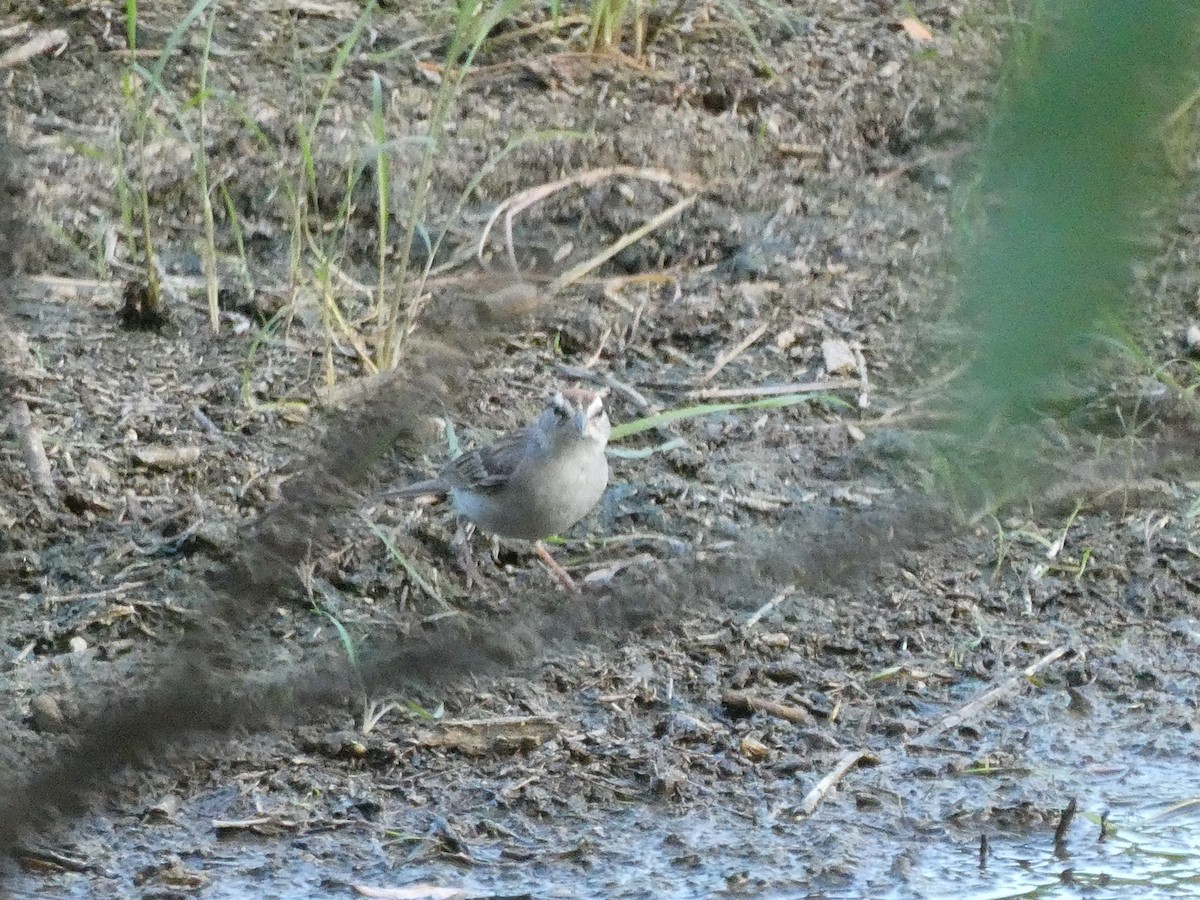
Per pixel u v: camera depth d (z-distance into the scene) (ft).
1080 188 5.43
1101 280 5.52
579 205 46.83
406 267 43.09
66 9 51.57
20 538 35.60
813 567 7.66
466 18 43.86
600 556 36.96
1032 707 33.37
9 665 32.12
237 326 42.96
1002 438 6.55
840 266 45.68
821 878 28.25
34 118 47.34
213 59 50.31
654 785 30.30
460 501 35.32
